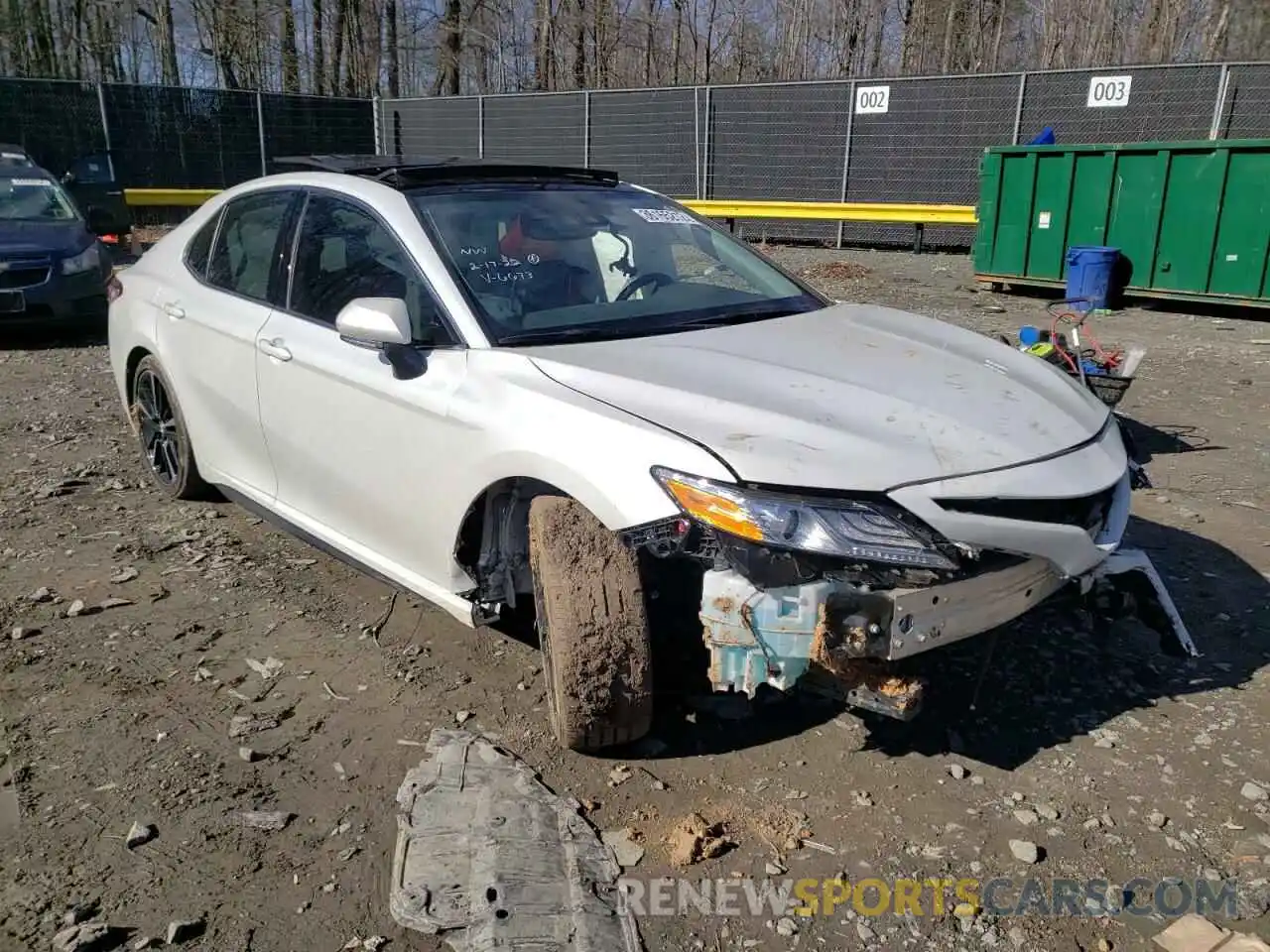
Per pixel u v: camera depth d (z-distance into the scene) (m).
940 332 4.04
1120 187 11.62
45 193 10.73
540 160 20.92
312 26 33.03
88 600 4.30
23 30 30.22
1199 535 5.08
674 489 2.83
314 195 4.29
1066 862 2.82
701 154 19.03
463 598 3.59
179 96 21.09
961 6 30.39
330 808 3.01
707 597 2.81
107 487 5.68
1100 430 3.35
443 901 2.62
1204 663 3.84
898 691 2.86
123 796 3.05
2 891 2.67
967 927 2.61
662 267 4.14
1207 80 14.95
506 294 3.68
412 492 3.62
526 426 3.19
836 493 2.75
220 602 4.30
